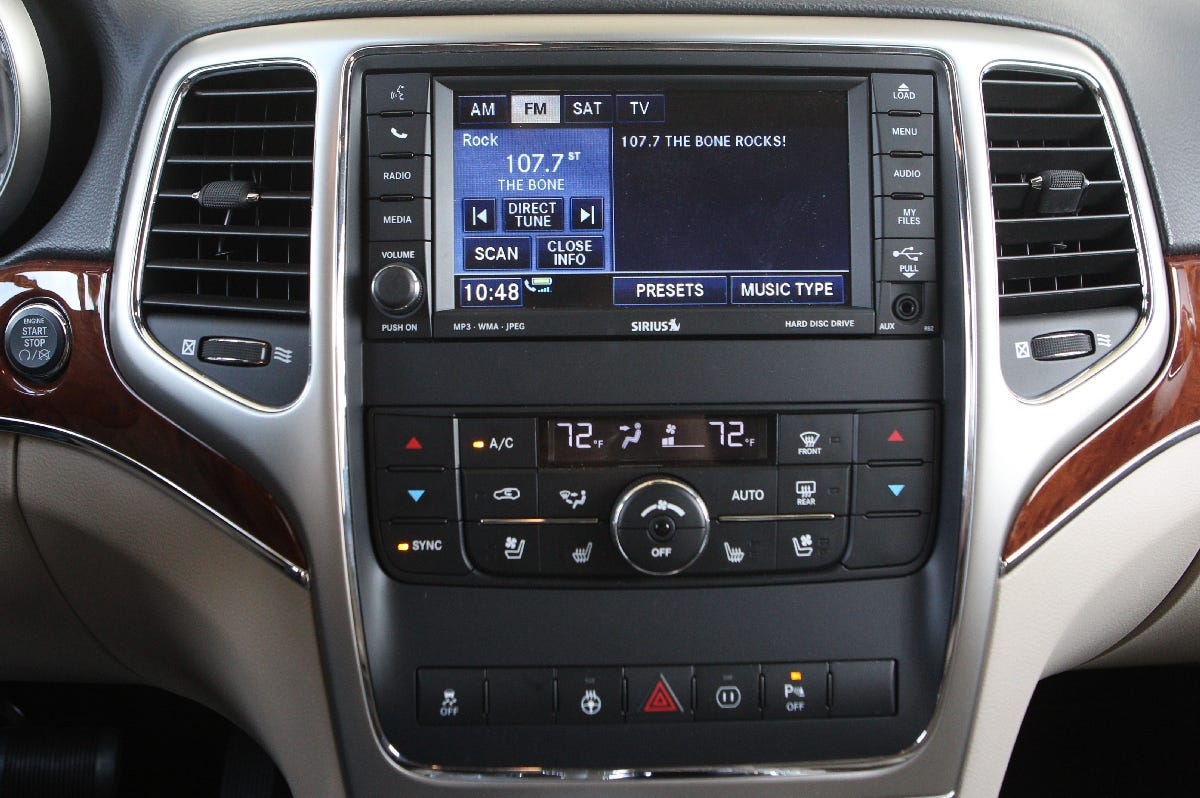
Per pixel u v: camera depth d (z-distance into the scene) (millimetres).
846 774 929
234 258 936
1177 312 975
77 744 1196
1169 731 1419
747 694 919
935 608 923
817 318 895
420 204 883
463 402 892
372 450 899
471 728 918
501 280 890
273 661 938
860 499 910
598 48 884
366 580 908
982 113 911
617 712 914
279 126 909
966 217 898
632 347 894
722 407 898
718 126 896
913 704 932
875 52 899
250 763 1268
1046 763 1487
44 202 988
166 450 929
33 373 947
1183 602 1080
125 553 967
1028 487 922
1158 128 996
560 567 907
